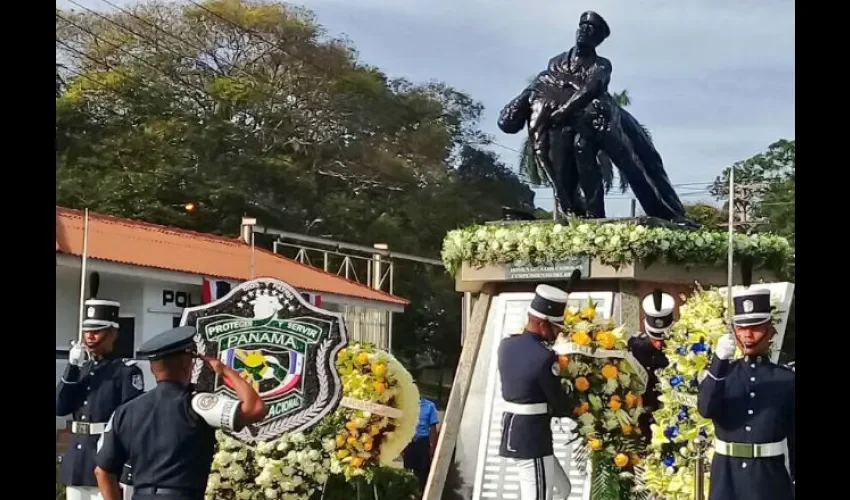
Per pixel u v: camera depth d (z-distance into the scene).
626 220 8.60
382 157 36.28
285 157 34.59
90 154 29.61
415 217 35.25
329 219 32.97
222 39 36.56
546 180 9.52
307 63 37.09
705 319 7.08
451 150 38.28
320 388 6.96
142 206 28.33
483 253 8.75
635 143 9.49
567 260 8.47
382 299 25.42
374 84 37.47
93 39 34.78
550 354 7.06
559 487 7.43
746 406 6.16
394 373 7.73
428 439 10.81
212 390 6.88
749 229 10.87
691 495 6.88
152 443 5.64
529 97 9.38
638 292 8.34
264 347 6.97
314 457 7.39
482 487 8.41
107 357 8.05
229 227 29.89
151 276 18.69
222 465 7.27
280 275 22.34
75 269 17.83
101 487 5.79
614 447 7.17
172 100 32.97
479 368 8.77
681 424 6.87
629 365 7.23
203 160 31.05
